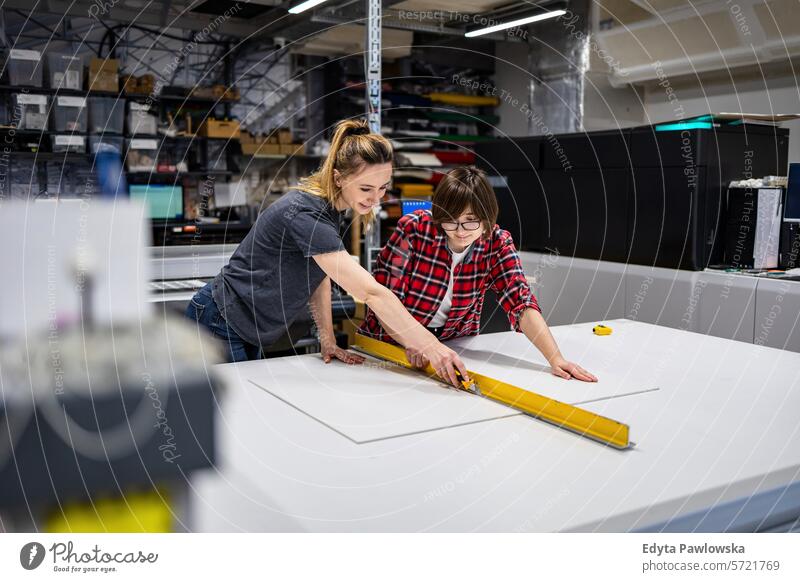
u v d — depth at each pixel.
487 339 2.10
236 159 5.02
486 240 1.93
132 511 0.71
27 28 4.63
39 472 0.65
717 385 1.58
